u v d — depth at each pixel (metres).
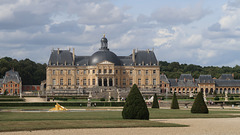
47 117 87.88
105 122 74.56
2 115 94.62
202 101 104.25
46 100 179.12
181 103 155.62
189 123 77.06
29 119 82.56
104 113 102.75
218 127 70.62
